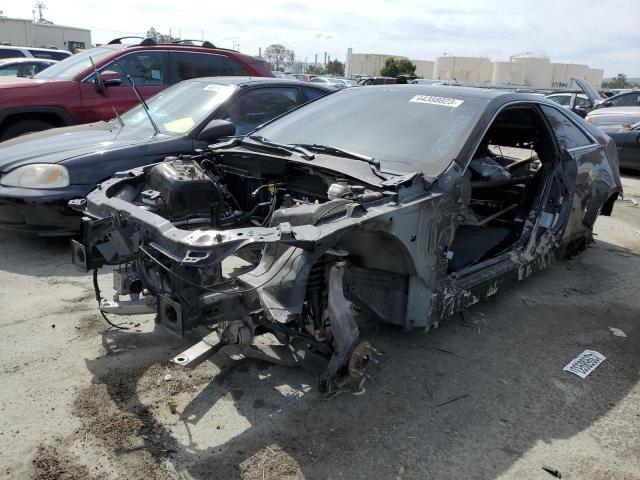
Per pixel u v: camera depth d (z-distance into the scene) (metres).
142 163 4.80
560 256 4.81
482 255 3.99
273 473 2.35
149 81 7.34
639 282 4.86
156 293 2.64
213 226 3.58
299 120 4.24
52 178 4.46
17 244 4.98
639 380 3.26
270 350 2.93
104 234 2.99
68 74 7.12
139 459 2.39
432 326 3.22
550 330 3.84
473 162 4.54
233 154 3.79
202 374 3.03
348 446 2.54
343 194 2.82
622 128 10.36
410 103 3.94
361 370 2.80
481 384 3.11
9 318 3.56
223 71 7.96
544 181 4.28
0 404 2.70
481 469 2.45
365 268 3.15
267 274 2.58
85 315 3.65
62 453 2.40
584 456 2.57
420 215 2.95
